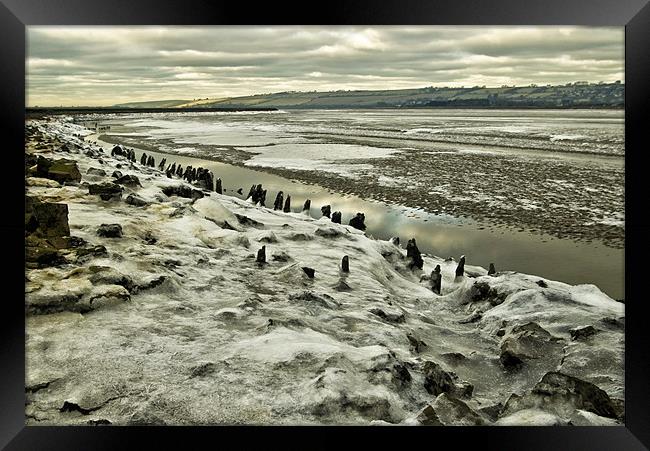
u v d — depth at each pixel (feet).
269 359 18.02
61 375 17.01
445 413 16.46
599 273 40.93
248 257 31.58
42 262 23.63
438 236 50.93
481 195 65.57
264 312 22.85
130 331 19.80
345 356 18.47
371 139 141.38
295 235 39.58
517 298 28.25
